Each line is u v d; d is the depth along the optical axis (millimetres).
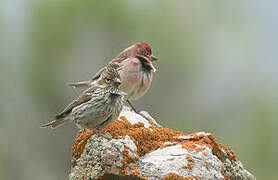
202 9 19375
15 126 18391
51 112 18266
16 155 18297
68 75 18062
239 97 19344
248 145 17844
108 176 8188
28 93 18297
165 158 8406
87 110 9219
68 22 17859
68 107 9547
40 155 18375
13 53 18500
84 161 8422
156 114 18188
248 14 20406
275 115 18438
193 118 18688
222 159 9117
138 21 18188
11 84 18453
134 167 8164
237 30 20125
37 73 18062
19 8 18547
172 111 18406
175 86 18438
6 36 18453
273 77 19906
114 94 9266
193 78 18734
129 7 18219
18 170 18188
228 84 19469
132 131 9086
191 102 18828
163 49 18156
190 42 18703
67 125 18094
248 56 20047
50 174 18281
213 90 19234
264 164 17547
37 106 18375
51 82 18031
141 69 11703
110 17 17875
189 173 8219
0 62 18391
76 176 8492
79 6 17859
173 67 18281
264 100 18844
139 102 18172
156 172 8141
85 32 17984
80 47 18031
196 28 19062
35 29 18031
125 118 9656
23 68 18281
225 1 19938
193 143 8875
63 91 18094
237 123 18766
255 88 19406
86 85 12148
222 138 18219
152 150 8969
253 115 18469
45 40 17875
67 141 18188
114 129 9148
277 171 17406
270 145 17734
